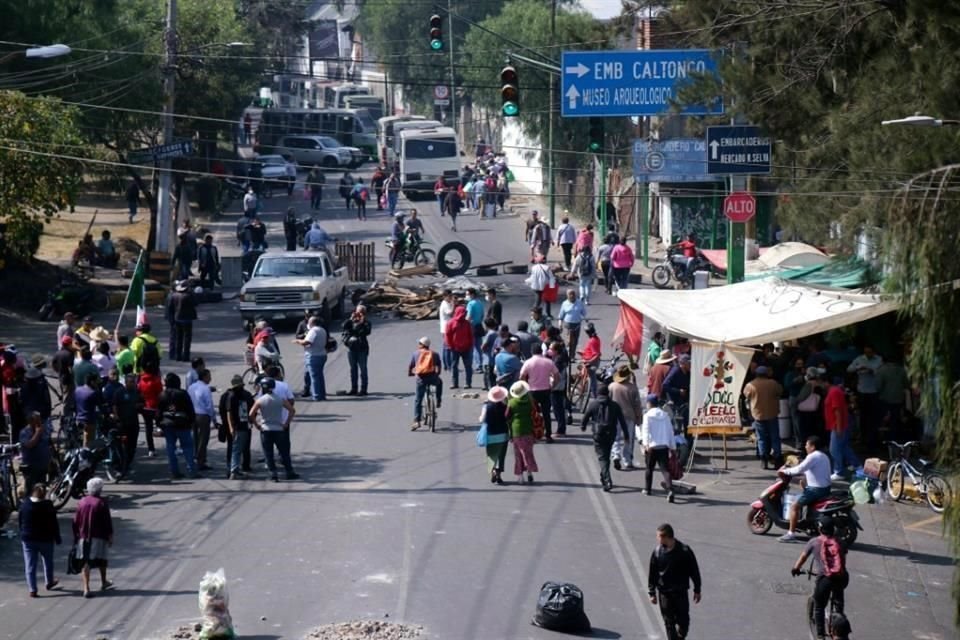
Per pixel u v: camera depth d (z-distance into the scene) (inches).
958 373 1219.2
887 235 1212.5
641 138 4763.8
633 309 2546.8
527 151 7411.4
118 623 1435.8
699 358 2146.9
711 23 2475.4
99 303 3826.3
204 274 4207.7
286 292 3508.9
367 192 6195.9
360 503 1934.1
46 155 3043.8
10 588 1573.6
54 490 1927.9
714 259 4153.5
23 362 2278.5
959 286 1181.1
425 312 3735.2
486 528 1803.6
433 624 1423.5
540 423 2289.6
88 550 1524.4
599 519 1861.5
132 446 2124.8
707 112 2908.5
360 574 1599.4
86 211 5792.3
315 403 2664.9
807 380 2196.1
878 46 2256.4
